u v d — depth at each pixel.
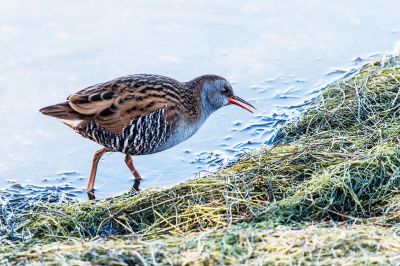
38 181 13.40
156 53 16.62
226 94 14.41
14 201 12.59
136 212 11.16
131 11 17.81
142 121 13.05
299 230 9.31
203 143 14.41
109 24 17.36
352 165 11.08
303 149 11.98
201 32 17.23
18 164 13.82
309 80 15.84
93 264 8.68
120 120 12.98
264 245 8.88
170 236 10.17
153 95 13.15
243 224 9.70
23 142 14.34
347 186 10.68
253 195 11.13
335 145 12.27
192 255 8.76
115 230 11.09
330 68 16.09
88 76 15.88
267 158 11.93
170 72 16.11
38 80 15.79
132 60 16.39
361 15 17.55
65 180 13.45
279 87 15.73
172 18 17.58
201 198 11.16
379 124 12.74
